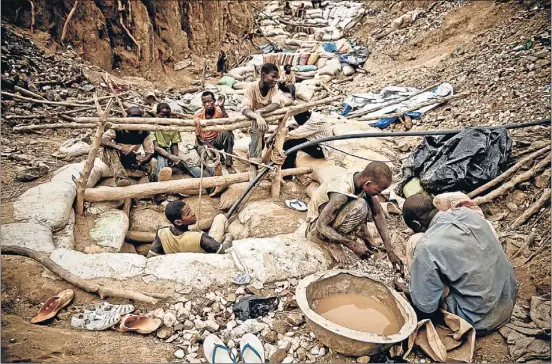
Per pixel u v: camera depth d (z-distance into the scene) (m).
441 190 4.61
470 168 4.61
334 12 16.61
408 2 14.01
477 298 2.84
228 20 14.34
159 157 5.22
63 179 4.55
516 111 6.15
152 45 10.53
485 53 8.45
